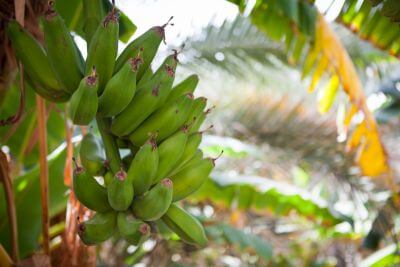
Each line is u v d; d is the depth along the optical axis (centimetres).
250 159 553
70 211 206
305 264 656
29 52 158
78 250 204
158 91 145
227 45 504
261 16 269
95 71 141
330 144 563
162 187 137
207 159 150
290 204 361
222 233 407
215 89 609
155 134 143
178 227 148
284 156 575
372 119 275
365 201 497
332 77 271
